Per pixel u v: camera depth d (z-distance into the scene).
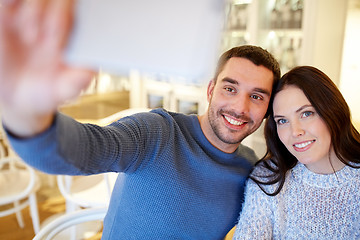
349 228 1.09
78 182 2.14
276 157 1.13
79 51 0.19
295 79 1.00
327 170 1.09
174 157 1.00
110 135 0.75
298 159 1.04
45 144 0.44
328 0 2.98
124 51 0.18
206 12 0.18
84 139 0.60
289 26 3.13
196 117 1.12
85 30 0.19
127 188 1.00
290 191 1.13
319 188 1.09
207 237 1.08
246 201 1.12
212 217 1.06
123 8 0.18
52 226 1.19
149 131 0.95
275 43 3.25
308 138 1.00
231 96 1.02
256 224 1.08
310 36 2.98
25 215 2.75
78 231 2.25
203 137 1.08
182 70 0.18
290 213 1.12
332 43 3.18
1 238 2.44
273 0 3.21
